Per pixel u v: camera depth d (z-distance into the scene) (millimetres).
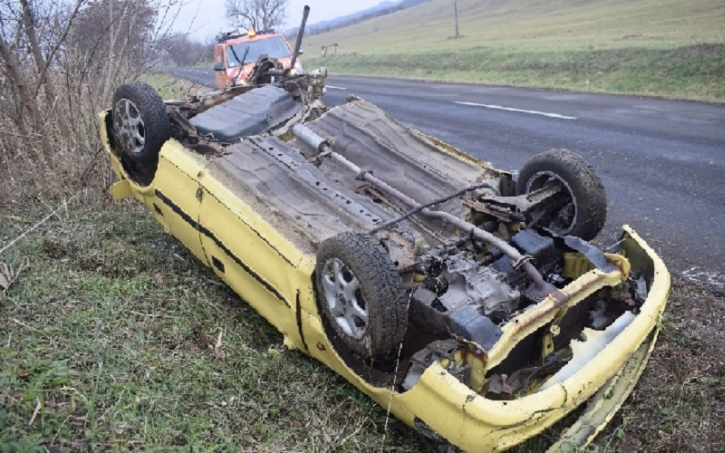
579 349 3451
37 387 3318
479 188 4609
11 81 6500
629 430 3809
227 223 4461
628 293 4051
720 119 10297
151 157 5270
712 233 6238
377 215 4320
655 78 13445
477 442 3025
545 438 3678
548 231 4203
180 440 3365
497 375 3477
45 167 6562
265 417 3734
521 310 3699
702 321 4766
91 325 4223
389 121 5363
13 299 4324
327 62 28141
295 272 3910
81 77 6910
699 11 21531
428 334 3641
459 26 37594
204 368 4039
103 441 3166
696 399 3967
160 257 5527
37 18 6922
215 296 5031
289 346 4285
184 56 16562
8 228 5645
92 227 5867
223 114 5523
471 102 13742
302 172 4605
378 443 3658
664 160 8461
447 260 3859
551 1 40156
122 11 7176
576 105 12391
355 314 3516
